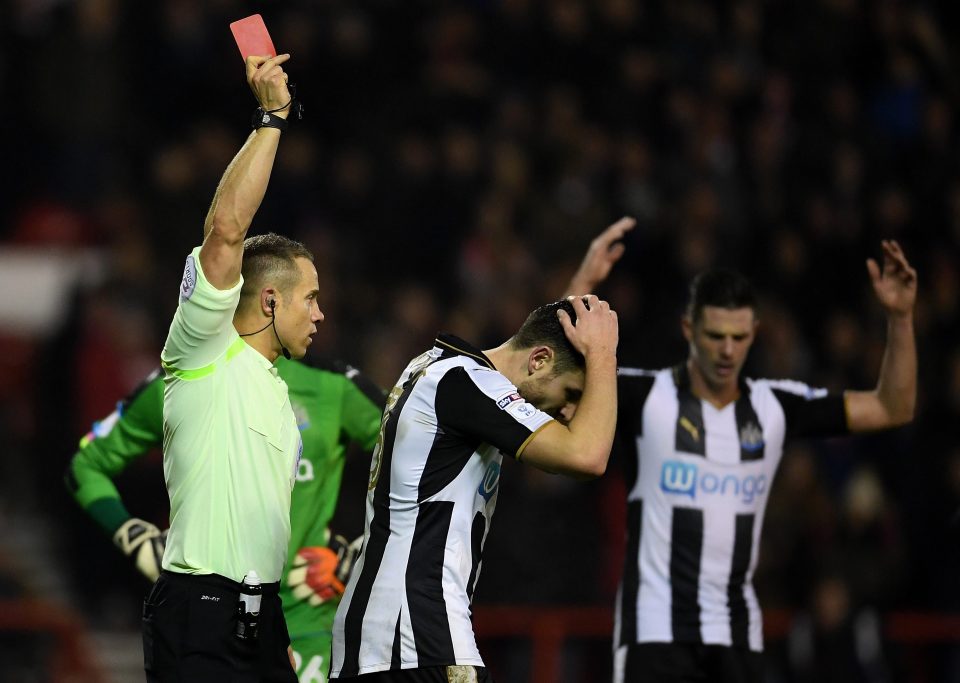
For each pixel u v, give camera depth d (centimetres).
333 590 1741
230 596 1365
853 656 2731
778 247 3784
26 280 3659
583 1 4059
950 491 3150
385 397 1803
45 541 3547
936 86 4194
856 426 1909
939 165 4000
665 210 3738
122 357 3381
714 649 1855
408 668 1358
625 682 1866
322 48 3922
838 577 2772
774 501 3100
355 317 3491
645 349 3419
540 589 2970
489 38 4003
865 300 3759
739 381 1927
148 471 3106
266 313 1431
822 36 4178
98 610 3334
